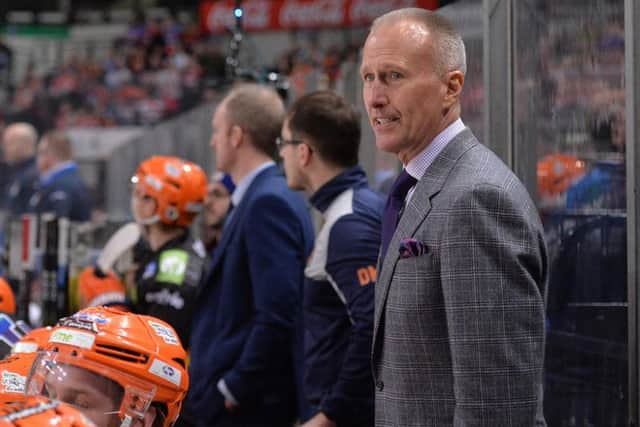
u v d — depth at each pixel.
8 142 14.73
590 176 3.85
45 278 7.54
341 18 23.59
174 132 12.74
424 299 3.26
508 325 3.09
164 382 3.09
